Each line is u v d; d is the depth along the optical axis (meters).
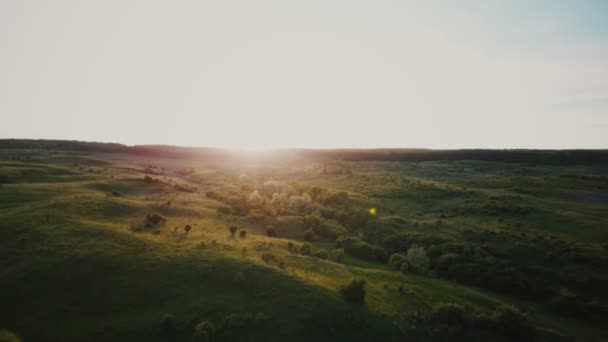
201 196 92.06
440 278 56.38
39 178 91.12
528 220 77.81
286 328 35.94
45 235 49.06
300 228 74.88
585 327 44.25
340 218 83.06
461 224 77.50
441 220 82.38
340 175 162.12
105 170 120.12
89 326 35.12
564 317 46.62
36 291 38.66
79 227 52.78
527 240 64.75
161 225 60.16
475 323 40.75
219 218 70.88
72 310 36.97
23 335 33.50
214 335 34.44
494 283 53.97
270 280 43.00
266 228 68.69
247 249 52.62
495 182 126.56
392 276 52.44
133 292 39.78
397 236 71.56
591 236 65.81
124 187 89.94
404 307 42.62
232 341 34.16
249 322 36.41
